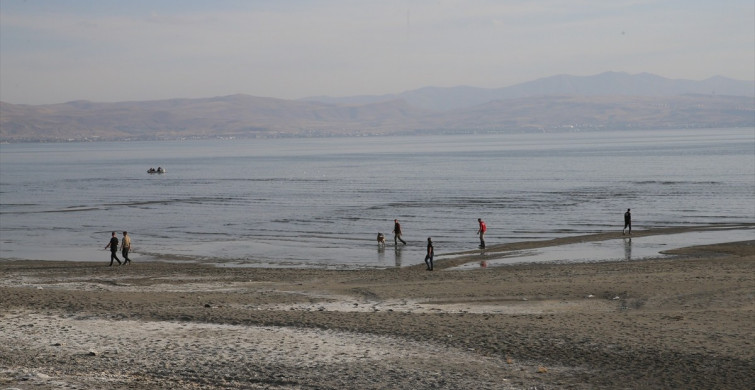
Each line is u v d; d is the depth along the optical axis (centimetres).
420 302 2797
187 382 1623
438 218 6669
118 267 4091
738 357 1755
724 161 15875
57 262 4369
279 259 4456
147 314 2450
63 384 1572
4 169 18638
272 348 1950
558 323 2241
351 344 1994
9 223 6706
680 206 7300
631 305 2645
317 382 1631
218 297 2912
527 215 6788
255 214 7325
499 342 1983
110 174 15838
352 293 3025
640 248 4644
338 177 13625
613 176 12112
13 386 1541
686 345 1886
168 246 5116
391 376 1673
